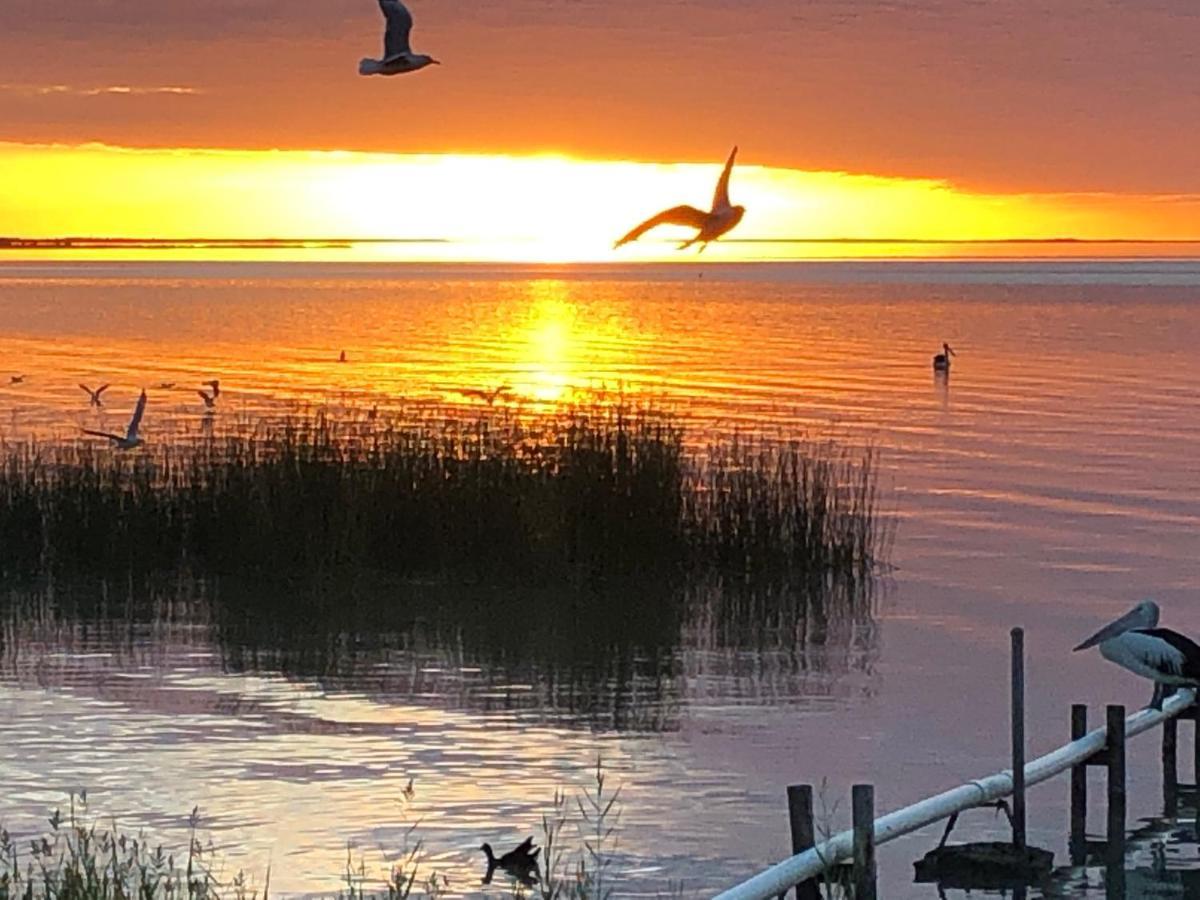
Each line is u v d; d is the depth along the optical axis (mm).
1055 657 25062
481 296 159000
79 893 13523
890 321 112250
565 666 24469
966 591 29312
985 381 66062
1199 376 68938
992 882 16297
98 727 21047
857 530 32375
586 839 17000
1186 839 17656
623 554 29062
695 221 9953
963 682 23719
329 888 15523
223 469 30406
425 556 29188
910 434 48969
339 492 29531
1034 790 19281
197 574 29359
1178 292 169375
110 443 39062
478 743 20516
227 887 15445
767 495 29938
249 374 66188
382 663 24594
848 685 23516
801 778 19234
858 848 14203
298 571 29125
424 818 17594
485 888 15586
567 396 55719
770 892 14172
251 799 18203
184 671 24047
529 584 28828
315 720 21469
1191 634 26516
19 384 60656
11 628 26406
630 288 188750
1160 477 41219
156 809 17828
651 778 19109
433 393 56938
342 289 177125
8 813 17609
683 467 30734
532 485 29422
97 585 29078
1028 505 37344
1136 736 21531
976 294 166625
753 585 29078
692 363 73875
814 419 51844
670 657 25141
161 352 79125
